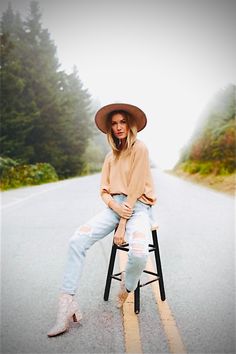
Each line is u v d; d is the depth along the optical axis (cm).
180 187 1438
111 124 271
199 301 290
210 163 1847
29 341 225
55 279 340
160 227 599
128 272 238
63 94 2473
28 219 653
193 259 413
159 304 283
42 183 1677
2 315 262
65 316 234
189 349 218
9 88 1667
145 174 250
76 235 247
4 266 379
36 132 2092
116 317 259
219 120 2012
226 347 220
